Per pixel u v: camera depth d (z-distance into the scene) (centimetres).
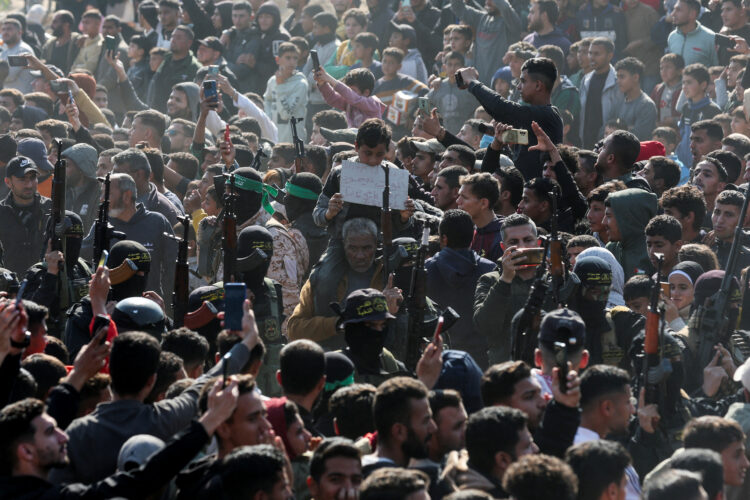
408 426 1325
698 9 3875
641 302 1883
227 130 2670
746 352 1888
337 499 1259
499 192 2231
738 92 3544
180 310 1834
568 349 1552
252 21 4641
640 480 1588
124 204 2522
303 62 4353
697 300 1917
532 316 1692
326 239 2359
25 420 1238
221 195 2323
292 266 2211
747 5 3862
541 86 2411
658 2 4125
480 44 4019
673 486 1244
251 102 3759
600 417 1451
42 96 3925
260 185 2308
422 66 4141
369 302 1706
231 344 1517
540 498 1130
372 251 2020
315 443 1448
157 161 2889
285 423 1385
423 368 1532
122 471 1263
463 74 2470
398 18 4250
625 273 2183
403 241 1997
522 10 4241
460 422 1416
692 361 1830
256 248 1933
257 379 1873
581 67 3894
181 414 1405
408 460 1333
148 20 4766
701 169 2595
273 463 1195
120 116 4428
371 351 1723
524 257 1819
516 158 2442
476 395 1598
